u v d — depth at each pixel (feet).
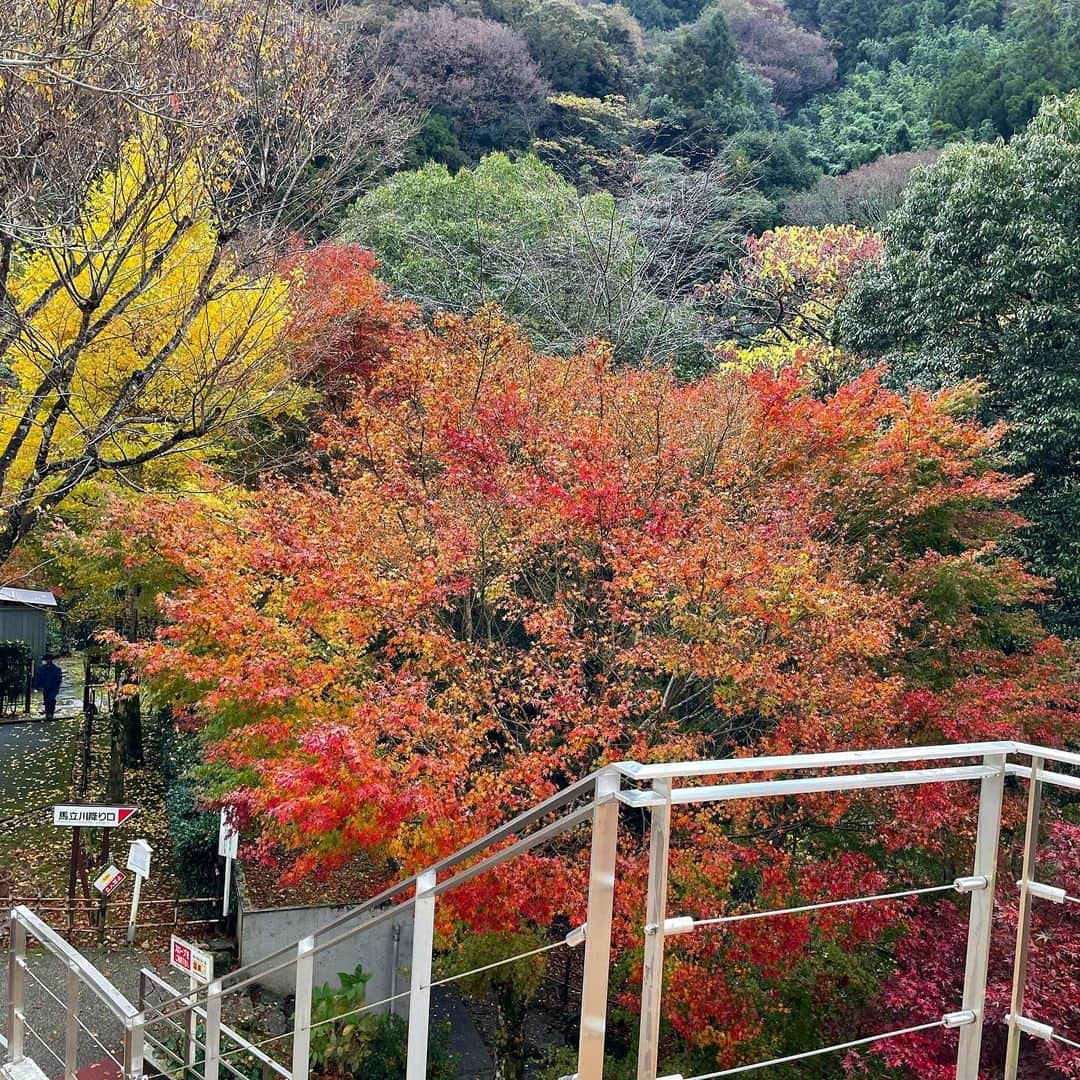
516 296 69.51
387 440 38.40
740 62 128.88
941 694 33.01
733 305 91.45
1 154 27.55
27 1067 16.47
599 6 130.21
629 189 86.58
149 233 34.30
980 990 9.07
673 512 30.71
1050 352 52.31
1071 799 37.09
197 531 34.01
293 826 28.53
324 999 33.96
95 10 28.12
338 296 52.54
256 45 32.96
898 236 61.05
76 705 76.38
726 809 27.43
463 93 101.19
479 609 36.52
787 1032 27.09
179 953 32.55
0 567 33.86
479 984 30.60
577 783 7.01
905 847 29.07
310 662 29.35
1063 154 52.03
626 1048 32.78
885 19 144.66
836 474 39.88
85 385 38.22
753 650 28.25
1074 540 50.70
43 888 44.24
